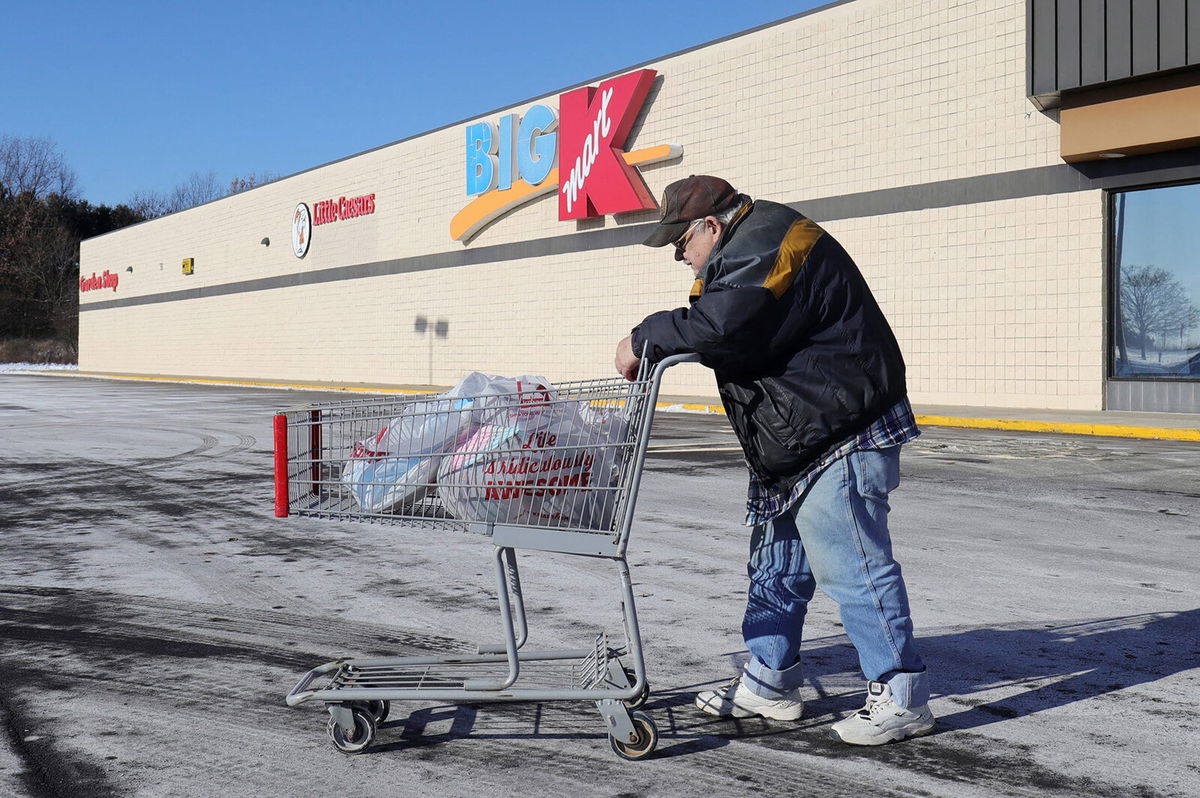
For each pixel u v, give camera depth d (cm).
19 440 1316
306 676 334
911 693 308
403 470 329
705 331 286
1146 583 514
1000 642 415
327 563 578
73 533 676
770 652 329
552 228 2323
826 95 1784
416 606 482
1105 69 1348
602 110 2108
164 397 2414
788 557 327
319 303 3164
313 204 3169
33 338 6544
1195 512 718
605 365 2203
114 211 7344
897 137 1686
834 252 295
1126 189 1458
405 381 2823
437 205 2675
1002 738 316
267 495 843
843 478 298
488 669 354
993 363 1585
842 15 1758
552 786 286
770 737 319
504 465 317
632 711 312
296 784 288
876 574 303
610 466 316
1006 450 1088
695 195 298
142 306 4253
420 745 316
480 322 2547
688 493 829
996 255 1576
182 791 284
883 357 296
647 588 512
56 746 317
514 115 2384
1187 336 1428
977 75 1583
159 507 783
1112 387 1483
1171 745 310
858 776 289
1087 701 347
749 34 1906
